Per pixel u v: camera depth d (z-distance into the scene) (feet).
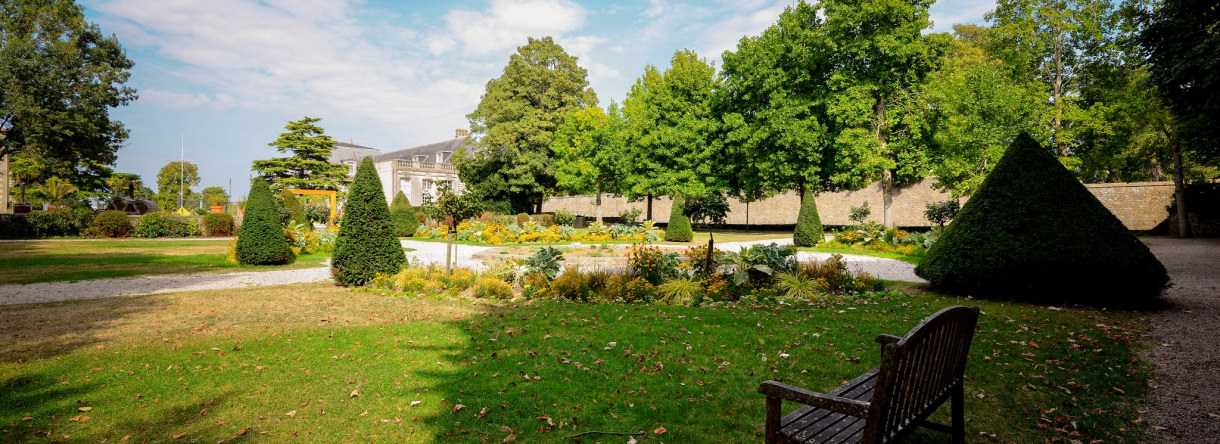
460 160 141.08
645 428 11.73
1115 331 18.88
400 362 16.89
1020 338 18.29
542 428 11.85
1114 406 12.37
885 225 76.33
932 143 75.97
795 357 16.75
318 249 62.39
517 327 21.65
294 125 149.59
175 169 224.74
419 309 25.94
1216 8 33.35
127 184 155.02
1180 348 16.60
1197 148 46.70
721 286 28.12
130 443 11.16
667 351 17.72
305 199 117.29
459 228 87.35
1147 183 77.56
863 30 74.33
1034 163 26.12
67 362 16.80
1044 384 13.88
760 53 84.43
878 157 71.82
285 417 12.58
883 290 29.66
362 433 11.71
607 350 17.97
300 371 15.97
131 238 80.18
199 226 85.92
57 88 88.74
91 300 28.35
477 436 11.51
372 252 33.91
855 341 18.53
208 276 39.86
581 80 130.00
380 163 184.24
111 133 104.12
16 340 19.62
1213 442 10.42
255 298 29.09
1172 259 42.16
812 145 77.87
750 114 95.96
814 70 80.64
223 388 14.52
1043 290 24.53
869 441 7.52
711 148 95.50
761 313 23.50
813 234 66.23
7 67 82.48
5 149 90.17
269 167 145.28
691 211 111.55
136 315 24.31
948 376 9.75
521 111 122.52
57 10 92.99
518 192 128.57
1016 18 77.66
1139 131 71.82
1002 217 25.90
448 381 15.01
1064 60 83.25
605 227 90.27
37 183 135.54
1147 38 37.42
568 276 29.84
